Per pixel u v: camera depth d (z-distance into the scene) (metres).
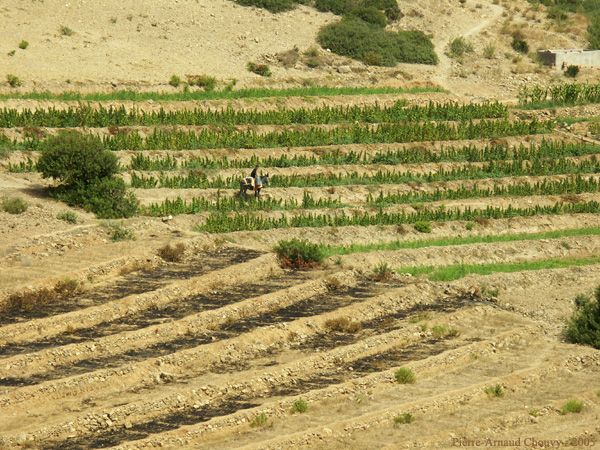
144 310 131.38
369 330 132.12
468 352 129.00
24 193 158.00
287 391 116.88
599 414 118.38
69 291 132.25
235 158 184.25
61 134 163.75
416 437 110.06
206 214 161.50
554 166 196.38
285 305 136.62
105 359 119.25
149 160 174.75
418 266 157.00
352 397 117.25
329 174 180.75
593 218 181.12
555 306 146.75
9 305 128.00
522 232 174.25
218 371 119.88
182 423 108.81
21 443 103.31
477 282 151.50
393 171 188.25
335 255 154.38
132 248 144.25
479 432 112.50
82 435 106.25
